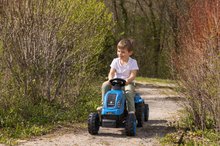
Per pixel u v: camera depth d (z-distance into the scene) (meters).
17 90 13.80
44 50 14.44
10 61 13.71
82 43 15.55
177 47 15.41
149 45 48.50
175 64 13.66
